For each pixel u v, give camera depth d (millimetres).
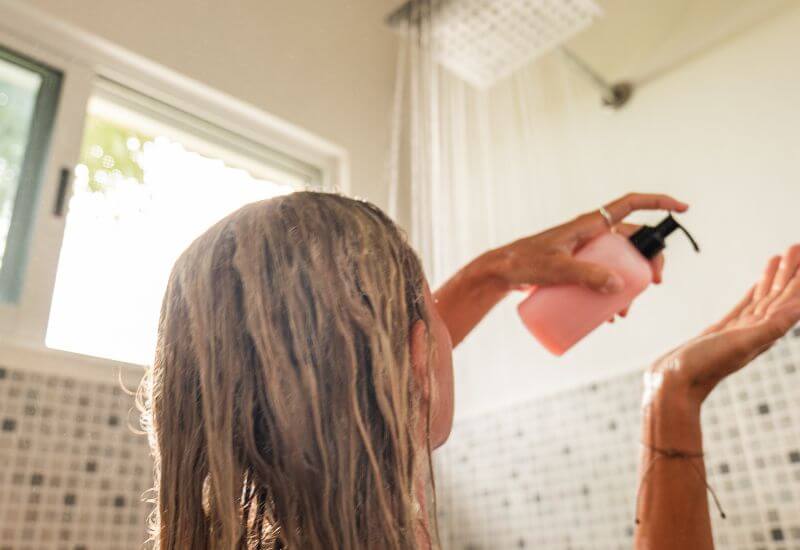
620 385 1450
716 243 1393
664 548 539
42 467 1229
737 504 1252
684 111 1512
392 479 405
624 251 770
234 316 439
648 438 584
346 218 469
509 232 1741
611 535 1388
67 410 1287
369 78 1995
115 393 1353
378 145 1953
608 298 763
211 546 402
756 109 1405
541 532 1495
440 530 1672
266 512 409
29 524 1189
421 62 2084
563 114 1726
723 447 1292
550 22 1435
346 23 1991
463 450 1692
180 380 458
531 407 1588
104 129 1571
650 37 1619
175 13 1654
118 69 1563
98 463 1291
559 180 1682
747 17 1472
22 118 1447
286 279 436
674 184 1484
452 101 1996
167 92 1619
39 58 1468
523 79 1844
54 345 1347
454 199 1891
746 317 657
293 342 419
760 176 1365
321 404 407
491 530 1581
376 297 442
